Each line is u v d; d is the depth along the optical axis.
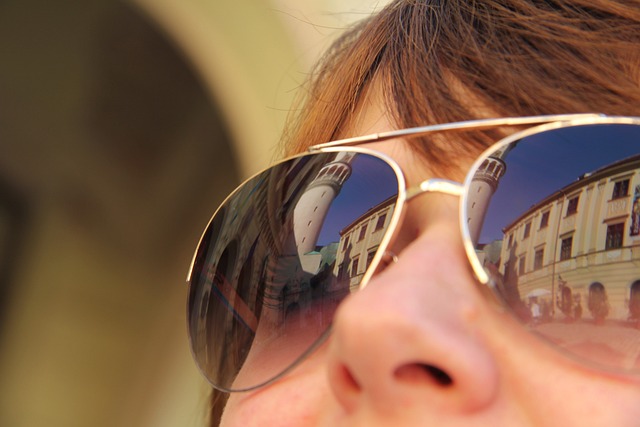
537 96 0.29
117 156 0.82
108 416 0.80
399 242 0.28
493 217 0.27
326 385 0.28
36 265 0.85
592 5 0.30
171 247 0.80
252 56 0.64
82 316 0.83
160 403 0.76
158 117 0.77
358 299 0.26
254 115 0.66
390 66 0.32
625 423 0.26
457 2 0.31
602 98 0.29
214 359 0.31
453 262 0.27
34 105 0.84
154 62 0.73
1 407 0.82
